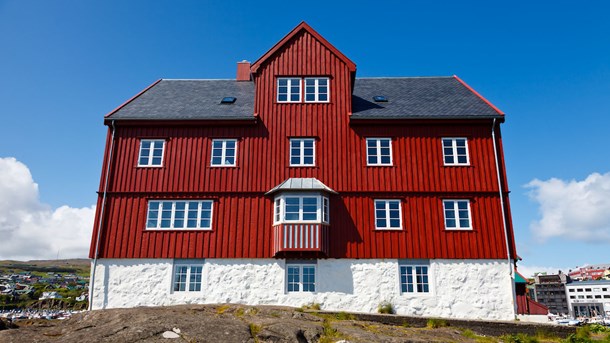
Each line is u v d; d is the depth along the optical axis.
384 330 13.20
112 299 18.47
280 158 20.20
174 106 21.89
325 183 19.73
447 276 18.52
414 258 18.77
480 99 21.91
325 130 20.59
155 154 20.47
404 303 18.22
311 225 18.47
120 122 20.64
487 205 19.34
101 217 19.33
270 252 18.86
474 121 20.27
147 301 18.42
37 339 9.55
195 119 20.48
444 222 19.12
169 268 18.80
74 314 12.63
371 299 18.30
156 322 10.22
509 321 16.61
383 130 20.53
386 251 18.81
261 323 11.30
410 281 18.64
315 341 10.74
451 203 19.52
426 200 19.45
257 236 19.08
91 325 10.96
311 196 18.94
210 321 10.72
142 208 19.56
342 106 20.98
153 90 23.92
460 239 18.91
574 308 83.81
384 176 19.80
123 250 18.98
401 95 23.05
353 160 20.08
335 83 21.34
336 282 18.53
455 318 17.61
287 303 18.28
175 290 18.64
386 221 19.31
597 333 15.59
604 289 82.12
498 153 20.11
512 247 18.80
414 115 20.31
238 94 23.62
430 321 15.97
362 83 25.09
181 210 19.59
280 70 21.61
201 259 18.97
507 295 18.23
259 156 20.23
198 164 20.19
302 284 18.67
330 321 13.68
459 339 13.37
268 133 20.61
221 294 18.45
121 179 19.97
